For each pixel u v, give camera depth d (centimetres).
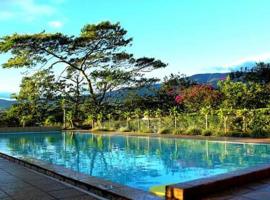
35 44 3225
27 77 3419
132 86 3788
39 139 2464
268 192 594
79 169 1193
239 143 1658
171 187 568
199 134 2098
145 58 3738
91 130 2981
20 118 3384
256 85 2675
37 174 789
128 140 2136
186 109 2842
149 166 1220
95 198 577
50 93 3544
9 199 572
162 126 2431
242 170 677
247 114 1980
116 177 1036
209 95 2706
